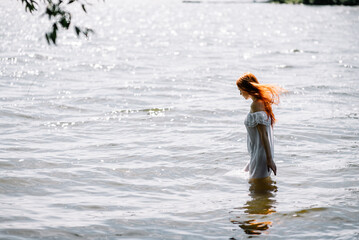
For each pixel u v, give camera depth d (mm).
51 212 5785
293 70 20234
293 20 72125
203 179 7133
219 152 8484
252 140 6965
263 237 5098
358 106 12719
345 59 24000
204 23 66938
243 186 6773
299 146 8867
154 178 7199
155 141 9320
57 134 9789
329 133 9789
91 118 11273
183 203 6148
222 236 5137
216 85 16422
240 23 66250
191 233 5230
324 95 14289
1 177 6969
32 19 64625
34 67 19969
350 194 6355
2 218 5516
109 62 22438
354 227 5320
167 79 17375
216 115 11703
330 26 56594
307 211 5758
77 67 20422
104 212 5816
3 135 9594
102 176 7211
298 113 11812
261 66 21594
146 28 54719
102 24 63188
